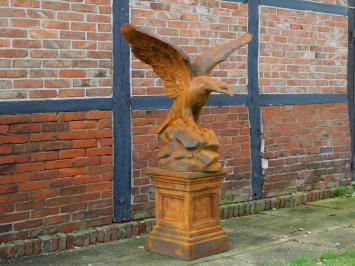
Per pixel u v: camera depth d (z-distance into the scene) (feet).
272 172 25.48
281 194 25.89
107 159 20.30
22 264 17.35
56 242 18.75
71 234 19.21
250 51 24.39
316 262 17.15
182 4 22.16
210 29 23.07
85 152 19.76
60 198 19.25
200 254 17.84
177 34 22.07
